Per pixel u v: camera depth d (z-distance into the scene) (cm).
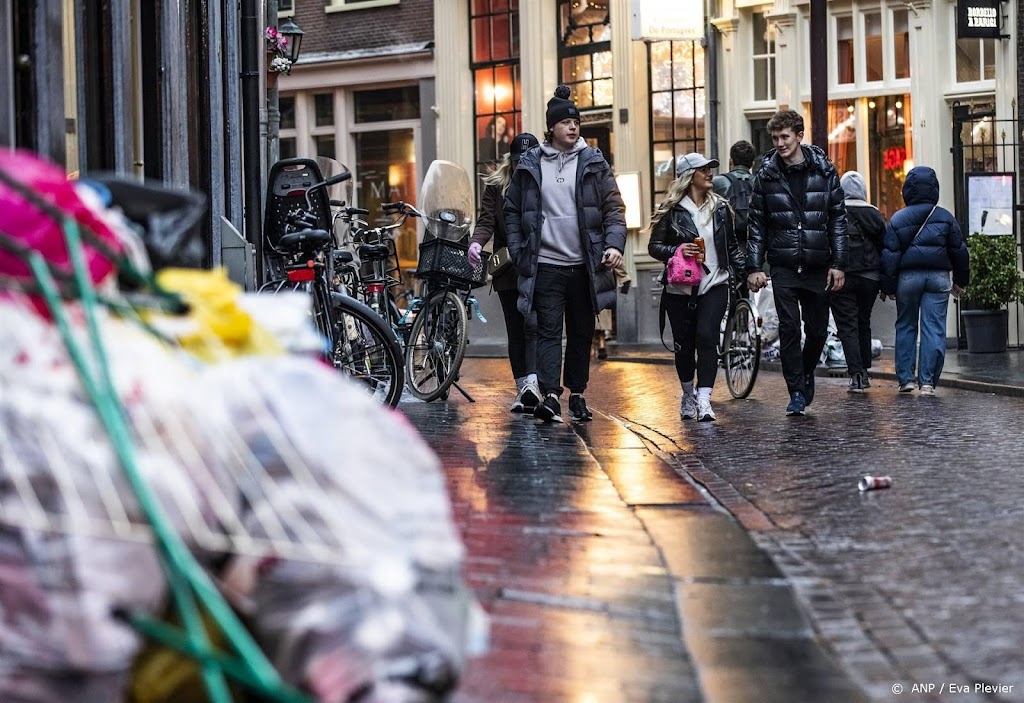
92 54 1124
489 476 933
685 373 1420
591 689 478
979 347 2225
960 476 972
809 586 647
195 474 344
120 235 405
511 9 3334
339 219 1770
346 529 343
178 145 1346
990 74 2573
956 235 1656
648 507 839
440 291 1538
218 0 1636
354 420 358
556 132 1309
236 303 388
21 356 351
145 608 342
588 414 1335
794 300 1428
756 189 1438
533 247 1293
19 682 337
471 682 482
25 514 334
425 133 3497
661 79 3064
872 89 2706
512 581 630
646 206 3081
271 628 345
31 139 974
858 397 1630
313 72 3638
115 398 341
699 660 526
